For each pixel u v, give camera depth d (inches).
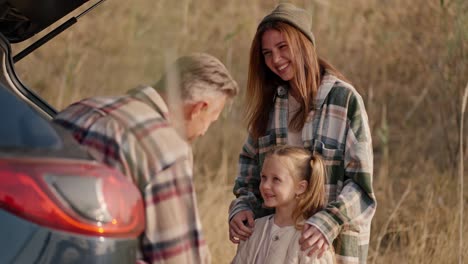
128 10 278.1
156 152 105.3
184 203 106.1
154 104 110.7
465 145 269.1
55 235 91.7
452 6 304.8
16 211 90.6
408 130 306.8
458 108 276.4
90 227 93.0
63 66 277.7
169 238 104.3
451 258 231.8
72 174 93.6
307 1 362.6
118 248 95.1
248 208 151.5
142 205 100.4
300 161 142.1
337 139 145.1
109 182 95.4
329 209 140.3
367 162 142.8
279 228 143.6
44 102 142.5
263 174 144.9
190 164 108.7
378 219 254.8
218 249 223.8
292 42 145.3
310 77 146.3
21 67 277.9
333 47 349.7
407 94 325.7
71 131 106.0
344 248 143.8
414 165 285.9
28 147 93.4
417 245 234.7
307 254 139.3
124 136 105.0
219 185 244.4
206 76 112.3
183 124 111.1
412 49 339.3
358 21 359.6
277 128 150.9
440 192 253.4
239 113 282.5
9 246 90.0
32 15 141.5
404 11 357.4
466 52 281.9
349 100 145.5
